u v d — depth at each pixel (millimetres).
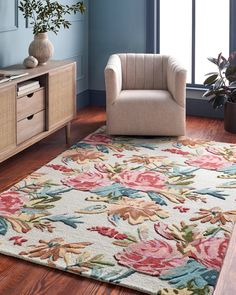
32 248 1951
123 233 2088
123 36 4668
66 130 3576
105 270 1792
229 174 2865
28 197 2494
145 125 3598
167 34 4590
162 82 3961
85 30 4723
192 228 2137
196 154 3266
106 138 3660
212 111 4441
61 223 2184
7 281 1737
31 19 3695
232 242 1271
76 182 2725
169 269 1794
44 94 3229
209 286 1684
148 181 2748
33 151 3352
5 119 2732
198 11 4430
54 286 1711
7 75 2902
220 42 4414
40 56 3375
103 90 4871
